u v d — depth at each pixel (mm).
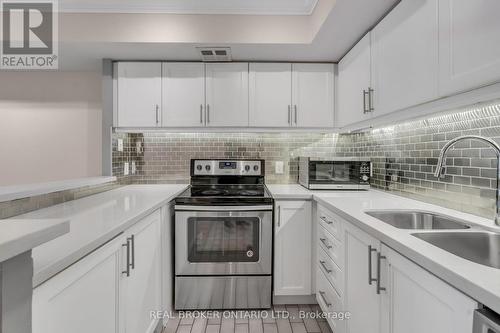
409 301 938
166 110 2412
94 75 2764
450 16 1115
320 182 2395
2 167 2756
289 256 2186
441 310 781
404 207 1605
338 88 2447
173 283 2162
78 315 928
